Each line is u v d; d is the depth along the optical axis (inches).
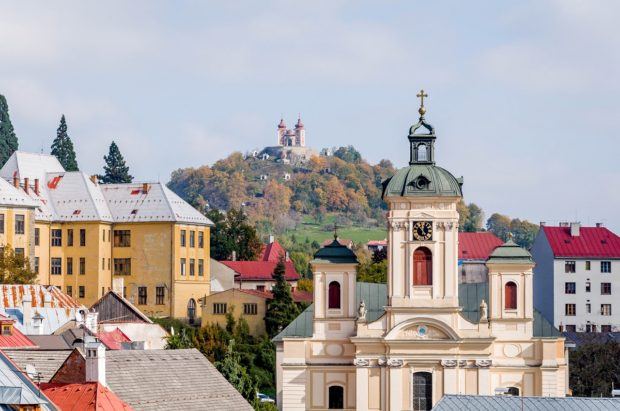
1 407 7145.7
